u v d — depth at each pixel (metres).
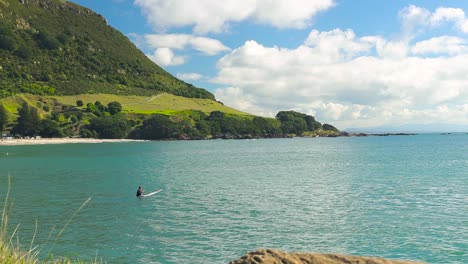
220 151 133.75
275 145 179.88
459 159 89.12
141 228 27.89
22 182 54.69
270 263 7.11
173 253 22.45
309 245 23.91
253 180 55.91
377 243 24.06
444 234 25.59
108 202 38.47
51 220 30.59
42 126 189.62
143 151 132.12
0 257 6.73
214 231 27.03
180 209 34.62
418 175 59.25
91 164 83.50
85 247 23.55
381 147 153.50
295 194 42.78
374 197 39.94
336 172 65.69
